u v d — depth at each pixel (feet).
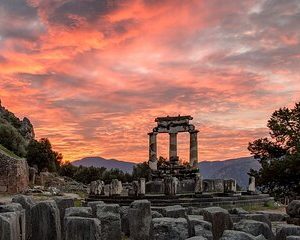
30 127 378.73
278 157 209.87
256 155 214.90
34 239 53.47
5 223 44.11
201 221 48.88
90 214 52.60
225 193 129.08
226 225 55.06
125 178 325.83
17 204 53.11
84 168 339.77
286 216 79.77
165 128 183.32
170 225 45.75
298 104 204.85
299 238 37.76
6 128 284.00
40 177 239.71
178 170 169.17
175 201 115.44
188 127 180.14
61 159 348.18
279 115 207.72
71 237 46.42
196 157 177.37
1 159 184.96
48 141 296.30
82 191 220.43
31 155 286.87
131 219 61.05
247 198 130.52
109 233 53.98
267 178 188.24
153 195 121.90
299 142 192.54
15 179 184.96
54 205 54.39
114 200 121.19
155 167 182.39
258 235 43.73
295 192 187.93
